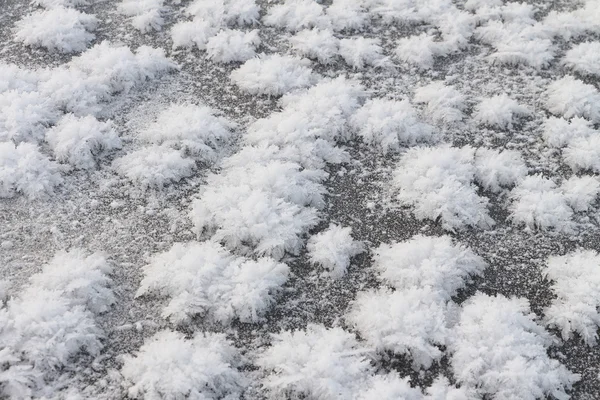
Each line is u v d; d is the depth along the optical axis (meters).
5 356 2.93
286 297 3.42
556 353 3.19
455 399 2.89
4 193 3.82
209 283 3.35
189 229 3.71
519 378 2.93
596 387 3.08
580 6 5.63
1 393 2.89
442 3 5.47
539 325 3.26
